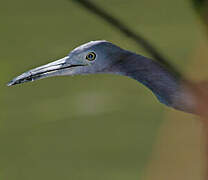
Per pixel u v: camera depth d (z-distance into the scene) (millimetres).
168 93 7172
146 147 12758
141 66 7309
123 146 12773
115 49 7484
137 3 18062
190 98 7086
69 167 12141
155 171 12047
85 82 15047
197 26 15438
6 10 18719
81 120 13523
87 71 7605
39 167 12094
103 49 7488
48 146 12797
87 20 16312
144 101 14180
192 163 12211
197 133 12852
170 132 13039
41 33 16969
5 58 15727
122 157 12430
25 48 16266
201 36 15117
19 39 16812
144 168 12047
